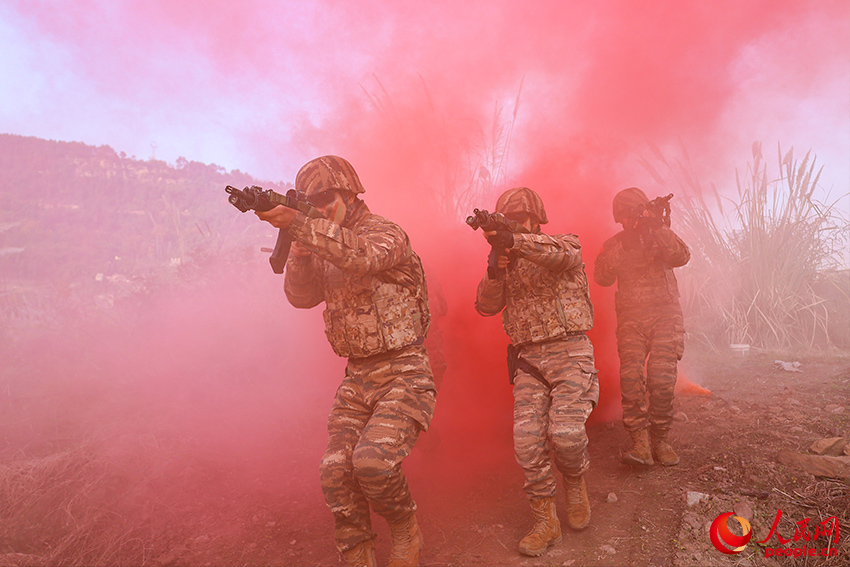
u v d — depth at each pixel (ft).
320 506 10.23
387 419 7.01
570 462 8.36
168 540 9.24
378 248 6.77
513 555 8.28
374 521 9.73
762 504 8.93
